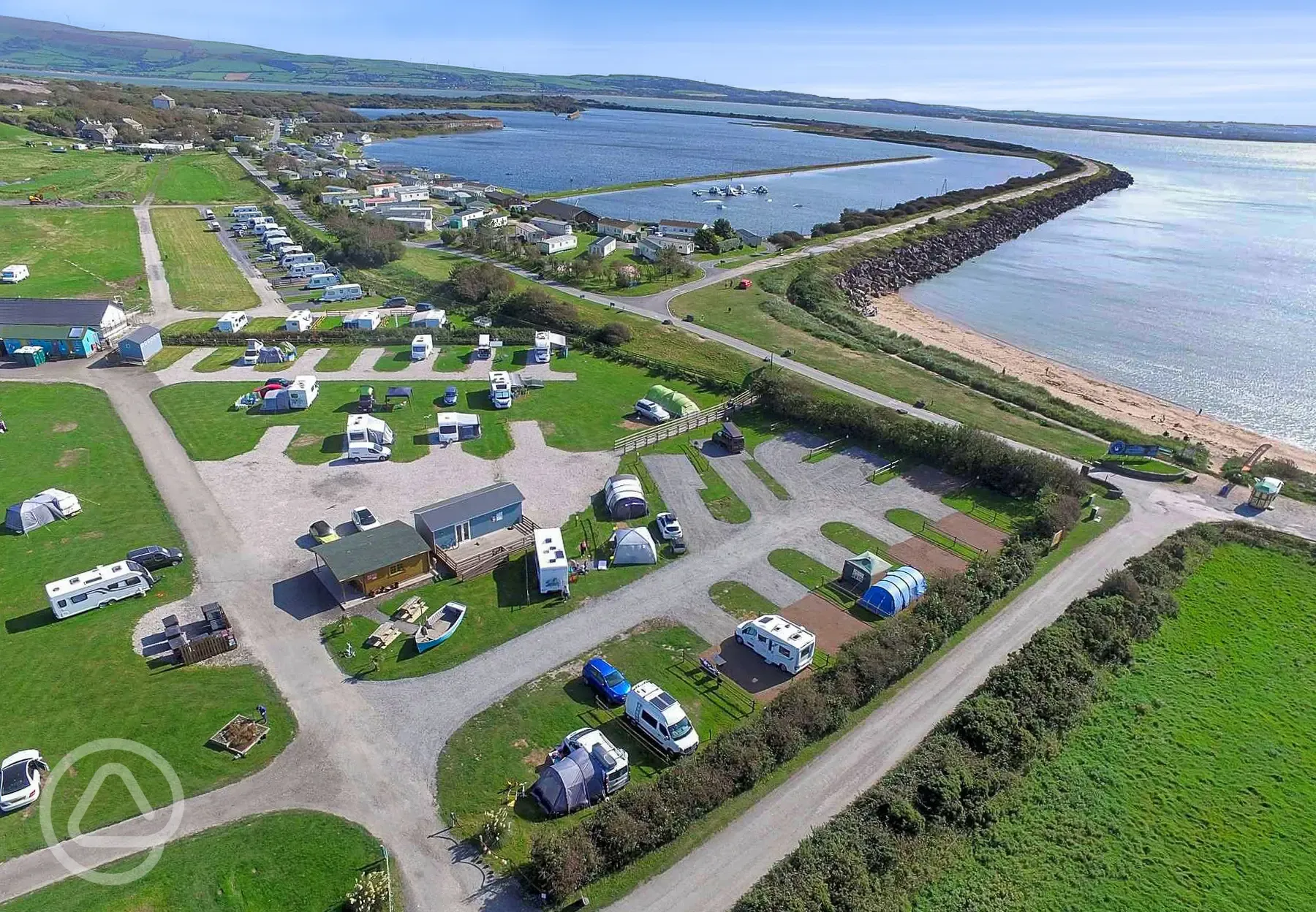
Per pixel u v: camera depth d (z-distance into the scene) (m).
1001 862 30.33
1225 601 47.59
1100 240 179.25
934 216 177.75
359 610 42.94
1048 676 38.78
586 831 29.22
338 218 138.25
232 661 38.81
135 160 194.38
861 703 38.00
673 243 130.50
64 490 53.47
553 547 46.09
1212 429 78.62
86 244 118.56
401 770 32.88
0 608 41.94
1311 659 42.66
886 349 91.94
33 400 67.56
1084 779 34.44
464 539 49.25
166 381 73.12
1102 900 28.94
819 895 27.09
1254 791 34.19
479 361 81.12
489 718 35.88
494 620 42.72
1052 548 51.62
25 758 31.56
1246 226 199.50
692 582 46.81
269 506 52.72
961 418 71.31
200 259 115.81
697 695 37.84
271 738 34.25
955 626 43.12
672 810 30.36
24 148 190.12
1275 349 103.44
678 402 69.50
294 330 85.62
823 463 62.53
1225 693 40.06
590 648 40.78
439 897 27.55
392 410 68.25
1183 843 31.50
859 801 31.97
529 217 156.25
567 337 88.38
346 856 28.94
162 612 42.16
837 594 46.16
